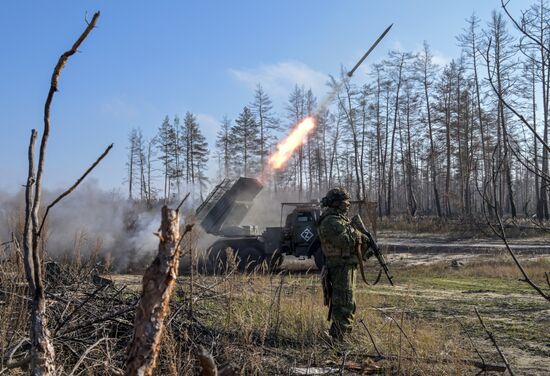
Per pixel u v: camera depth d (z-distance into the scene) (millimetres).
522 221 27625
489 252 22172
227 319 5738
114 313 4898
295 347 5727
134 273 14086
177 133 52188
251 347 4996
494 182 2301
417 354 5230
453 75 43250
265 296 7039
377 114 46875
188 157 51875
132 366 1800
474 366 5219
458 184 54750
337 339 5895
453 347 5652
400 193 75562
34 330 1871
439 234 30203
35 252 1866
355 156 47281
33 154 1825
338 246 6000
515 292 11266
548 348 6164
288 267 17016
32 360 1858
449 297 10336
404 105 46719
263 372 4816
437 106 44000
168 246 1876
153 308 1832
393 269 17219
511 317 8156
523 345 6340
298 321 6242
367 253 6410
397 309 8562
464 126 41562
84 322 4746
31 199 1836
